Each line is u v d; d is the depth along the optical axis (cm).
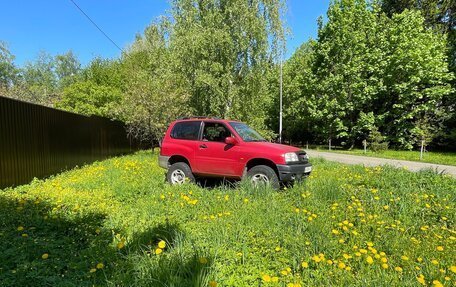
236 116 1598
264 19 1620
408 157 1933
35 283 280
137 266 306
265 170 681
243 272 313
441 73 2391
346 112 2678
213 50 1527
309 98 2917
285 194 634
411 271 320
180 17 1638
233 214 484
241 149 714
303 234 417
